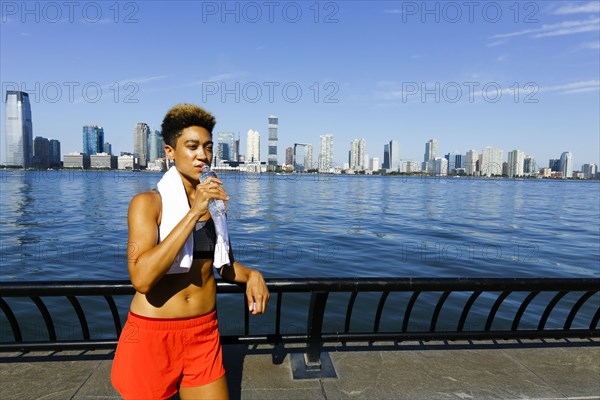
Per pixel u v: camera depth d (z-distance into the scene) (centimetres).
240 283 220
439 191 7269
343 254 1405
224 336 305
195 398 188
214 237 191
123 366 180
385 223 2480
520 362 317
